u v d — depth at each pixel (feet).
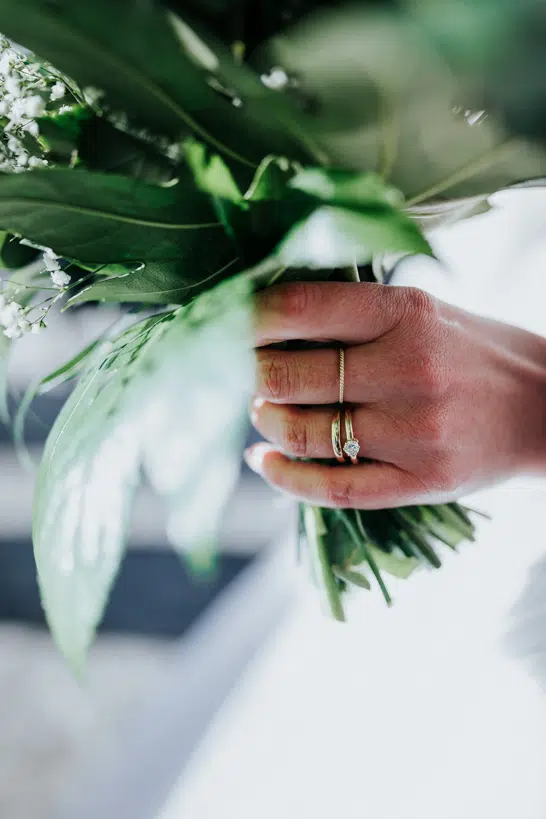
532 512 1.53
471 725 1.16
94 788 1.36
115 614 3.35
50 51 0.72
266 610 1.68
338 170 0.75
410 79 0.72
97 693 3.20
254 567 2.10
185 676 1.57
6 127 0.85
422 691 1.25
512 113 0.74
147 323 0.85
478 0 0.67
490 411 1.06
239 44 0.76
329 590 1.12
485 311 2.00
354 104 0.74
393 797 1.11
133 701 3.16
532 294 1.94
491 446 1.08
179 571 3.26
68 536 0.70
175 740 1.36
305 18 0.70
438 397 1.00
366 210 0.74
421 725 1.19
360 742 1.20
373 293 0.93
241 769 1.22
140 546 3.23
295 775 1.18
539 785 1.05
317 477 1.07
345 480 1.06
